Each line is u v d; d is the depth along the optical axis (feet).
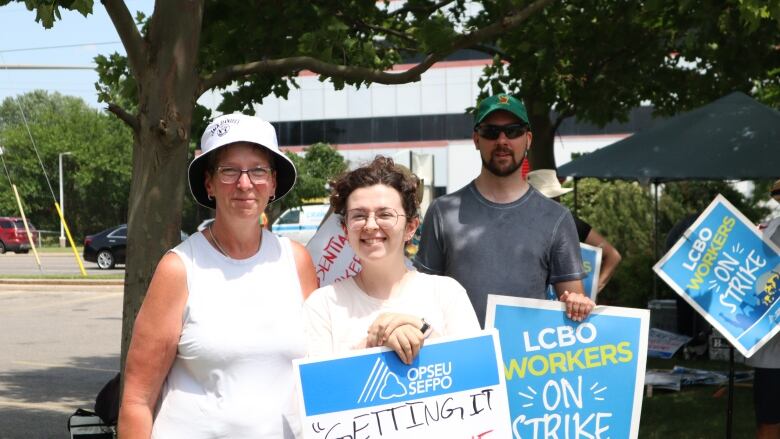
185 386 8.91
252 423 8.72
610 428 11.01
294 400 9.01
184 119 16.15
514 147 12.32
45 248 156.97
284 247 9.47
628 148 31.07
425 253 12.70
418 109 148.46
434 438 8.87
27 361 36.99
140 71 16.11
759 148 29.04
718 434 21.67
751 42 32.76
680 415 23.71
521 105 12.54
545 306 11.18
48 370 34.81
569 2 33.81
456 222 12.46
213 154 9.10
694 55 35.47
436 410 8.90
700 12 29.37
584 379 11.09
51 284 72.38
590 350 11.11
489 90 40.45
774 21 30.91
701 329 33.91
